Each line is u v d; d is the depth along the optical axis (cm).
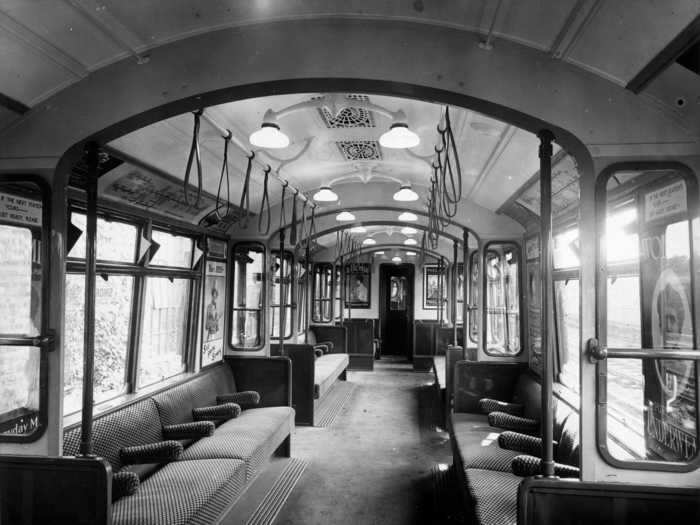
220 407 521
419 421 773
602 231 246
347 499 468
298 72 254
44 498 269
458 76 250
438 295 1255
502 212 614
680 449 256
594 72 246
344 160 568
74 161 278
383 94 262
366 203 695
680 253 260
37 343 269
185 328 566
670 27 194
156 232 490
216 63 260
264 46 257
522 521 244
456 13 239
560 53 243
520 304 611
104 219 410
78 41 242
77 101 271
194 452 430
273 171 522
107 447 375
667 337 272
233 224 642
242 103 375
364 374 1245
